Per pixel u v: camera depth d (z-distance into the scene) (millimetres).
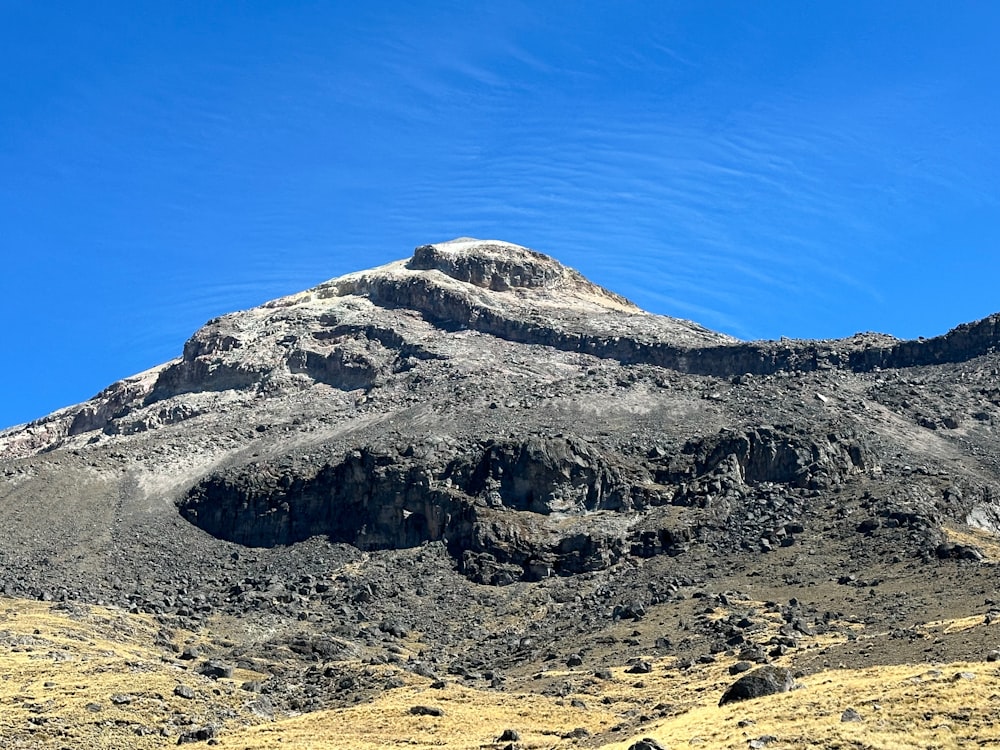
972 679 100688
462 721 126500
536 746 114250
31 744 115188
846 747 89750
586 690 142375
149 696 132250
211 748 118312
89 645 153625
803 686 109500
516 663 165125
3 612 168750
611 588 193750
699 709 112688
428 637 181625
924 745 89000
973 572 171250
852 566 184875
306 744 118625
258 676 153125
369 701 137500
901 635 137250
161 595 198750
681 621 170000
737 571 191375
